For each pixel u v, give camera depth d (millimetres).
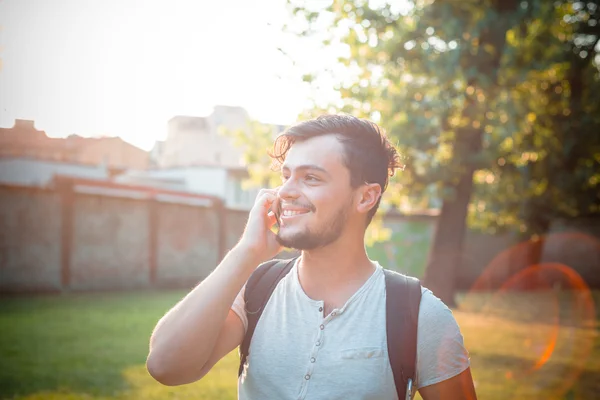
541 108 16156
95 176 30500
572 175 18656
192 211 21047
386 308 1669
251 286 1804
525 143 16297
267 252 1709
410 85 13398
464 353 1694
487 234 25109
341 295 1717
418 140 13023
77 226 17078
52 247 16453
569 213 21359
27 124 30953
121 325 10430
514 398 6035
